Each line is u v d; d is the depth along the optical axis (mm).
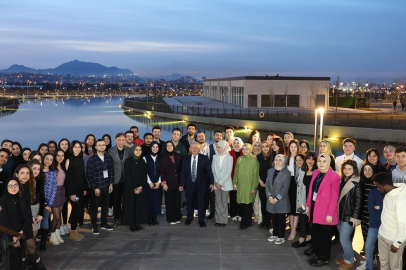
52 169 7680
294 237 8586
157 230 9203
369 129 35625
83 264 7273
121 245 8227
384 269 6336
